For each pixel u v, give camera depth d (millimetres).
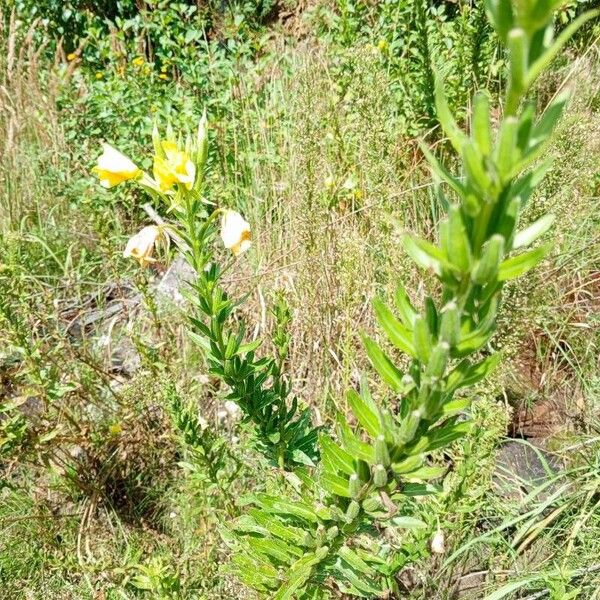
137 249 1654
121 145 4395
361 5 4750
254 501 1897
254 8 6117
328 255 3057
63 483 2781
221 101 4543
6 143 4703
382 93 3320
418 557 2076
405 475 1180
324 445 1271
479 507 2270
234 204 4145
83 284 4023
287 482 2217
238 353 1838
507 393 3209
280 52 5348
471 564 2621
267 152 4047
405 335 1011
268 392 1953
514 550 2600
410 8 4203
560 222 3086
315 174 3232
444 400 1050
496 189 794
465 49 4121
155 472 2977
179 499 2846
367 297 3053
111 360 3334
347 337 2701
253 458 2896
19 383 3035
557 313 3365
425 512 2127
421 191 3668
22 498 2791
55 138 4699
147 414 2996
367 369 2949
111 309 3818
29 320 3049
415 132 3775
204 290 1684
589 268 3533
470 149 774
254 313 3416
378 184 3232
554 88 4199
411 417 1043
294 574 1521
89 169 4516
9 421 2516
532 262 865
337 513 1386
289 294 3289
